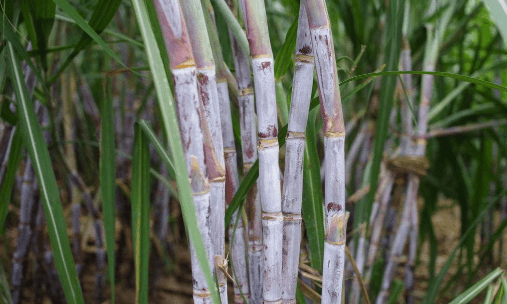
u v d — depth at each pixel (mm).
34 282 2289
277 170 1046
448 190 2590
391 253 1862
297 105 1078
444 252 3451
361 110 2139
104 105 1407
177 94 915
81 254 2355
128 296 2648
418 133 1783
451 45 2092
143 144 1395
